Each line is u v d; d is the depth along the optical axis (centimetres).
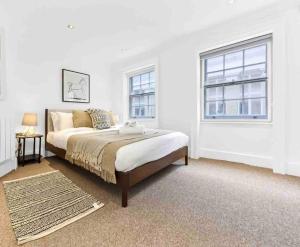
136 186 197
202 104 324
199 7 232
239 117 286
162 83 365
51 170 252
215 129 307
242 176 224
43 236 116
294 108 226
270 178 217
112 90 466
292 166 228
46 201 161
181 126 338
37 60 323
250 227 124
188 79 324
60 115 322
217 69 309
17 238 113
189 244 109
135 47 359
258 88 268
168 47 349
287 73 229
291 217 136
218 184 201
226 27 277
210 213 142
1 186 195
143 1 218
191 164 279
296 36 222
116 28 282
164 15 249
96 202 160
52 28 274
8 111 241
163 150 209
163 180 214
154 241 112
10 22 246
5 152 231
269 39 249
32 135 285
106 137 214
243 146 277
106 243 110
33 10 227
